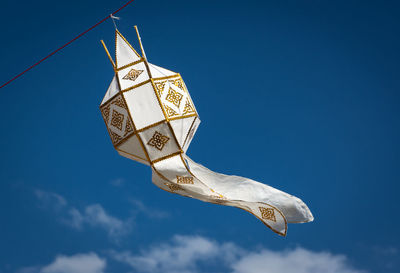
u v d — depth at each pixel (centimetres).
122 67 634
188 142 611
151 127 587
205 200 614
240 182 592
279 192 587
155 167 579
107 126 619
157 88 604
